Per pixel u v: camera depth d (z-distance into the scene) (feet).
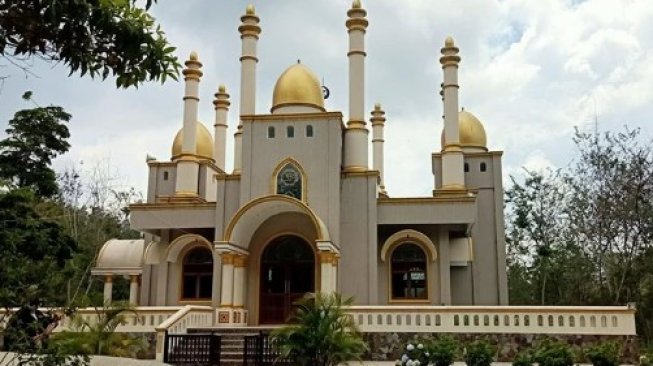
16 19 17.99
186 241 88.07
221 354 63.26
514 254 142.61
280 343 53.72
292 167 83.30
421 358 53.98
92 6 18.42
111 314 61.16
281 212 81.15
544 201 136.77
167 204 87.71
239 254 79.97
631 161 111.65
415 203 84.28
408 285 84.94
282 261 83.25
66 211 103.71
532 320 65.62
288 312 81.51
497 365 61.67
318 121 84.23
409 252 85.97
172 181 101.60
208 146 105.19
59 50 18.89
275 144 84.38
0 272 24.16
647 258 108.78
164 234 89.86
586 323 64.64
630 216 109.40
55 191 109.09
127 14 19.35
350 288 81.25
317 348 52.06
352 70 88.99
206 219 86.79
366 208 83.51
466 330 66.28
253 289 82.38
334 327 53.98
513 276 148.05
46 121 109.40
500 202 97.60
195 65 96.68
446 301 83.15
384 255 85.30
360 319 68.08
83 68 19.17
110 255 96.99
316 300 55.31
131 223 87.71
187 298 88.12
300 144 83.82
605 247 114.42
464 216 83.20
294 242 83.51
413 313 67.41
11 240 25.13
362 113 87.97
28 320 23.29
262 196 82.64
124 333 69.00
